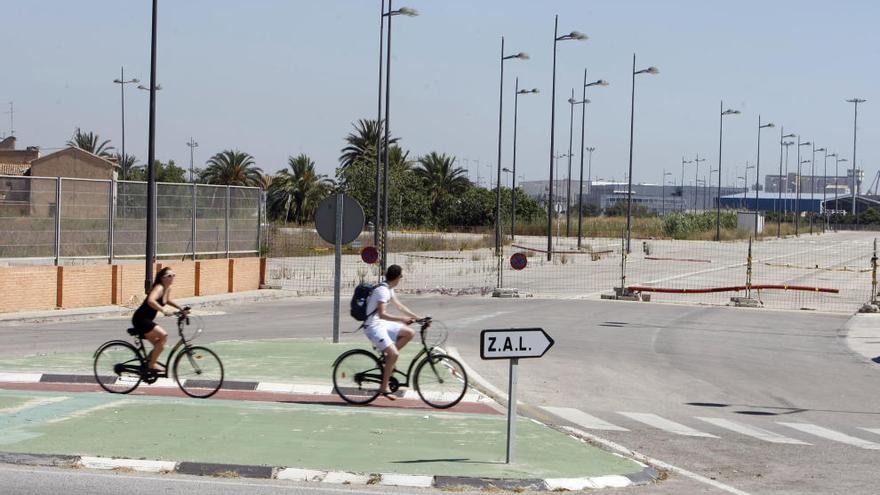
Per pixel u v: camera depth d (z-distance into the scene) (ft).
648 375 57.21
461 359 60.08
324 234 61.72
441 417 41.16
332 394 45.93
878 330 85.76
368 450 33.81
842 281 148.97
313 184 303.48
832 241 329.11
